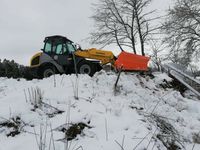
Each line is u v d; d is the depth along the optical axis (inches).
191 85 374.0
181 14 738.2
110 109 232.7
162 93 323.3
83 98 246.4
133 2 1016.2
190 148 224.5
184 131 246.1
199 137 247.4
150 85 335.0
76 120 205.6
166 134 221.6
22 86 286.2
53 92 251.3
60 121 203.8
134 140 190.5
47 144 176.4
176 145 215.6
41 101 226.2
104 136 193.9
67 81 295.9
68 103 233.0
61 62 476.1
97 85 290.2
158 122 236.4
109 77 306.8
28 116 204.7
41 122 203.0
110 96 269.4
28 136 185.5
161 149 195.0
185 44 750.5
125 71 362.6
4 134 187.2
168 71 396.5
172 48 750.5
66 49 480.1
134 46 1031.6
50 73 484.1
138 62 366.3
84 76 317.7
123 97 275.7
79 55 466.6
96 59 459.5
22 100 229.9
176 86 359.3
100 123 208.5
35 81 316.5
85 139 189.6
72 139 189.0
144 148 185.0
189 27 745.6
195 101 326.3
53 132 190.2
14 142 177.0
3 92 265.0
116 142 184.9
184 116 283.1
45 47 492.4
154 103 287.6
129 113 232.5
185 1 747.4
